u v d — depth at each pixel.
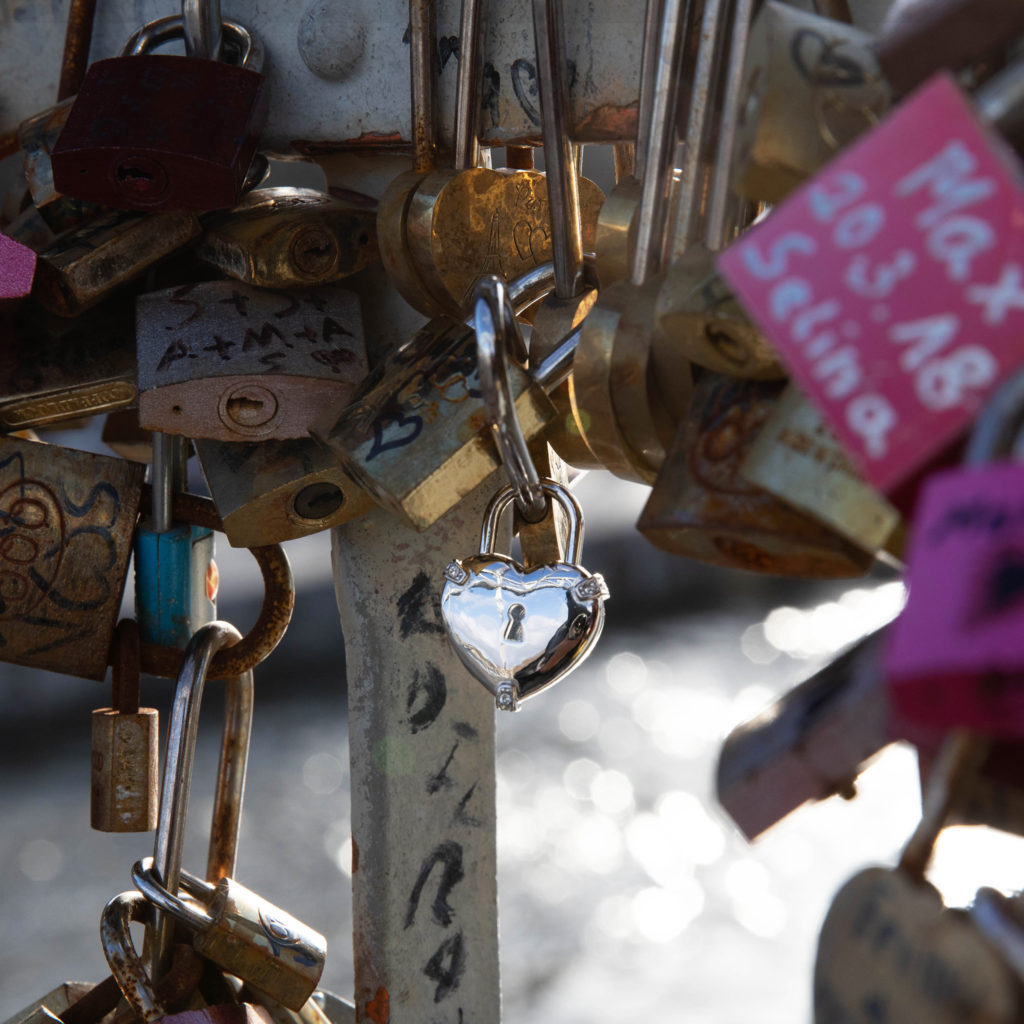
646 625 6.57
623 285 0.65
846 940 0.46
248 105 0.77
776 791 0.53
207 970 0.85
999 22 0.45
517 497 0.72
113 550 0.86
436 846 0.88
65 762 4.83
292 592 0.88
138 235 0.78
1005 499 0.36
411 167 0.82
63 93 0.87
